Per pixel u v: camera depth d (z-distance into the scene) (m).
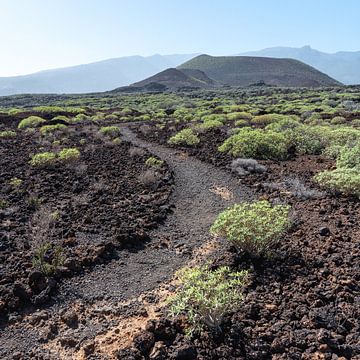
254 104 41.88
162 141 17.72
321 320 4.17
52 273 5.64
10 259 6.02
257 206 6.06
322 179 9.12
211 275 4.47
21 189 9.74
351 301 4.53
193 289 4.14
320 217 7.37
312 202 8.30
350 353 3.70
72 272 5.79
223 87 127.94
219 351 3.82
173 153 14.88
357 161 10.37
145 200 9.09
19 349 4.26
